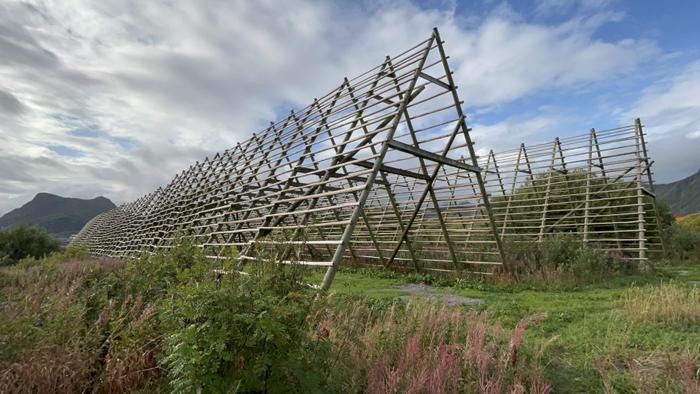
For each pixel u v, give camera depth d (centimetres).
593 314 567
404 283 991
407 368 310
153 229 1905
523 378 326
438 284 955
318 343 288
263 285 287
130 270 527
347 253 1462
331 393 274
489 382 286
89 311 426
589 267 954
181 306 269
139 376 324
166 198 2095
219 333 247
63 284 541
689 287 722
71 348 319
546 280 905
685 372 313
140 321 350
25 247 2148
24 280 630
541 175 1617
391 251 1291
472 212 1484
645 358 371
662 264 1205
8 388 259
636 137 1293
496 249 1137
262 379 264
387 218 1480
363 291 841
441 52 834
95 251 2939
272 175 1071
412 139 913
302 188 848
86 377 316
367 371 308
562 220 1440
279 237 374
